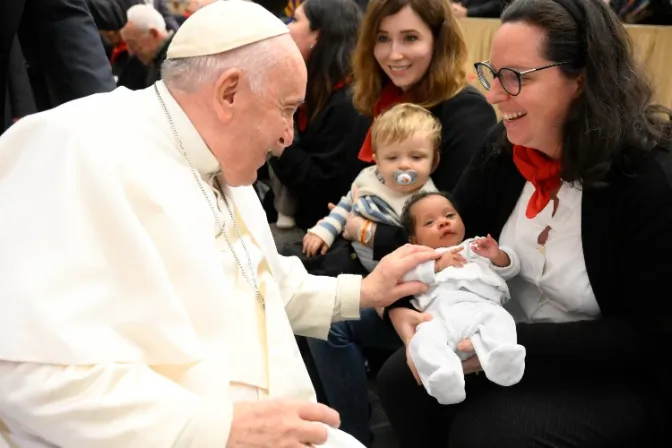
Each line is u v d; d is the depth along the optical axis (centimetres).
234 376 128
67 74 230
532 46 140
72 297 115
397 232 205
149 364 122
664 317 147
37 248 116
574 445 148
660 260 143
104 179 123
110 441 110
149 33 330
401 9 213
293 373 137
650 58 270
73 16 226
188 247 127
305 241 228
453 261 170
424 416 183
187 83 132
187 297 126
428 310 168
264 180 317
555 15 138
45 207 119
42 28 224
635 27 274
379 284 167
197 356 122
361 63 233
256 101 129
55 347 110
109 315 118
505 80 145
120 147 128
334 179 254
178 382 122
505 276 167
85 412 110
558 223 159
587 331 152
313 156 256
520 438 149
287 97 131
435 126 207
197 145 134
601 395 156
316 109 254
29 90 236
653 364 156
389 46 221
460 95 215
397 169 206
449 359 150
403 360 184
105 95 138
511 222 174
